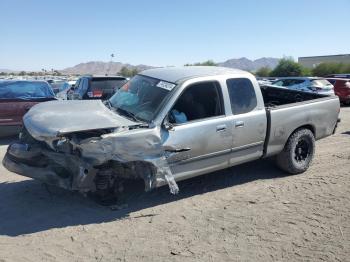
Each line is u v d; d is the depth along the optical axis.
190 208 5.61
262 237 4.79
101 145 4.89
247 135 6.29
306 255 4.40
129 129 5.18
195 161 5.78
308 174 7.25
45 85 10.46
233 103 6.16
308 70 61.75
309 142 7.27
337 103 7.84
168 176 5.36
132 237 4.73
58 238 4.67
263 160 7.95
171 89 5.71
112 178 5.39
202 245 4.57
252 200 5.94
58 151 5.06
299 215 5.43
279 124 6.68
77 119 5.21
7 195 5.90
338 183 6.75
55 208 5.49
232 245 4.58
